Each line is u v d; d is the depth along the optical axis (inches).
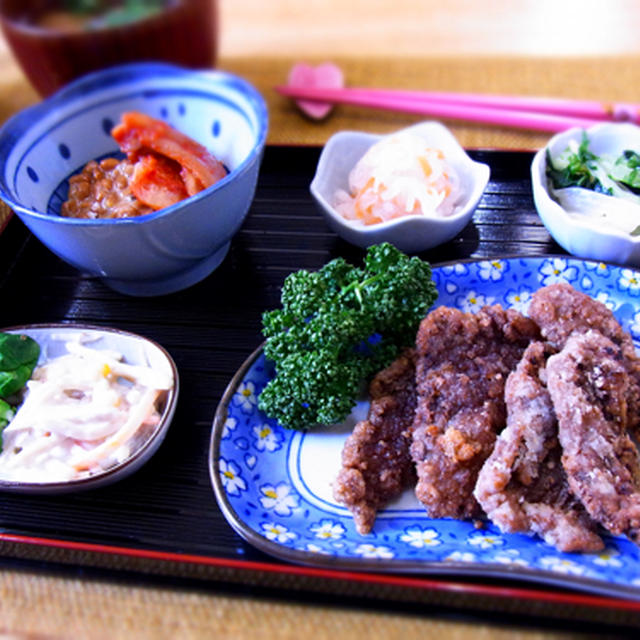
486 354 11.5
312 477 11.1
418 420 11.0
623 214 12.8
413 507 10.7
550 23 19.5
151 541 10.5
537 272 12.6
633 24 19.1
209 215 12.5
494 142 16.1
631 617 9.2
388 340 11.9
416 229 12.9
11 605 10.1
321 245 14.2
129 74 14.9
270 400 11.3
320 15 21.1
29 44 16.4
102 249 12.3
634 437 10.8
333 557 9.6
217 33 18.4
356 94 17.3
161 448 11.5
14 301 13.9
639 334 11.9
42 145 14.2
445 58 18.7
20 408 11.7
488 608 9.5
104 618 9.9
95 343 12.5
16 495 11.1
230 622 9.7
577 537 9.6
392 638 9.4
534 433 10.2
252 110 14.0
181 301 13.6
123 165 13.9
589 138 14.1
